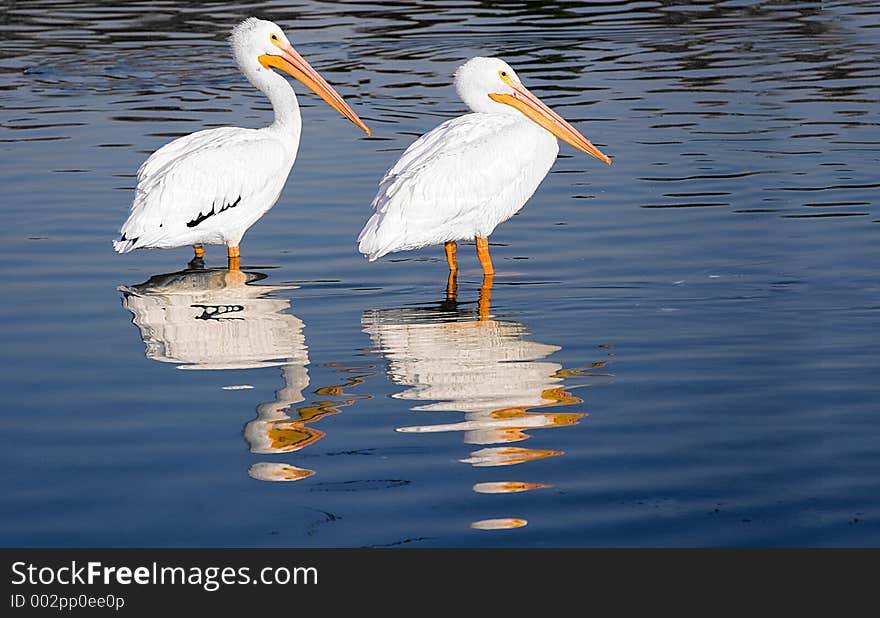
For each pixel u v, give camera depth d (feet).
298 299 44.55
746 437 30.55
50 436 31.58
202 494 28.09
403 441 31.04
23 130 71.15
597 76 85.05
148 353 38.34
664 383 34.68
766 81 81.66
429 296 44.70
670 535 25.73
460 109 75.25
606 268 46.80
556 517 26.61
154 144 67.26
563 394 34.12
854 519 26.11
